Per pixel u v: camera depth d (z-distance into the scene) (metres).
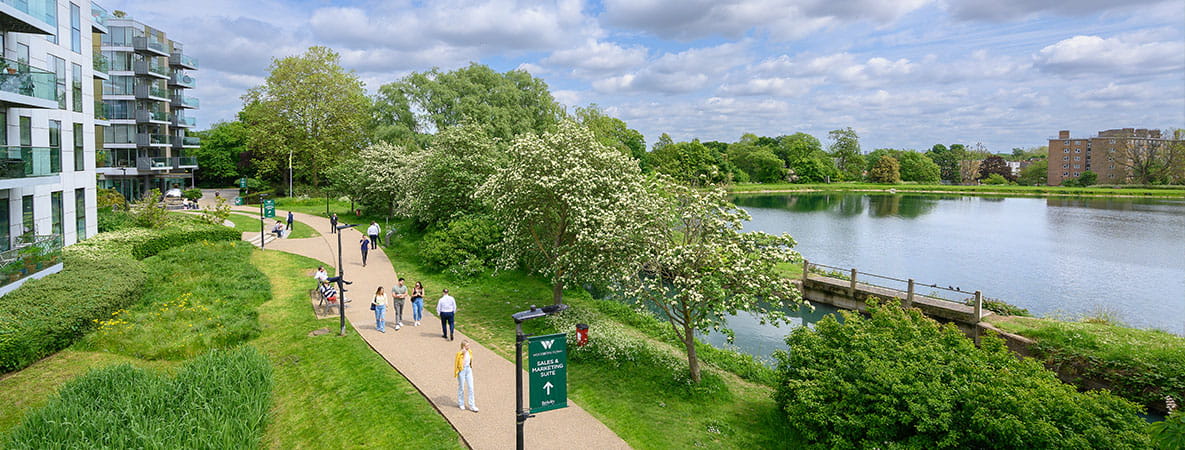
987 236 52.66
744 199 97.38
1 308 16.05
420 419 12.78
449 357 16.55
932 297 25.47
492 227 29.19
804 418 12.61
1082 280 35.03
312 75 61.12
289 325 19.48
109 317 18.02
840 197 104.50
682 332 21.53
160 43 59.78
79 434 11.01
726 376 17.00
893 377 11.84
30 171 19.45
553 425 12.77
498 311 22.27
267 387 13.95
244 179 61.75
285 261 29.31
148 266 24.05
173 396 12.59
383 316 18.69
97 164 38.06
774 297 14.53
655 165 101.56
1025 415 10.42
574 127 22.14
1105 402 11.01
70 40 25.59
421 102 60.09
